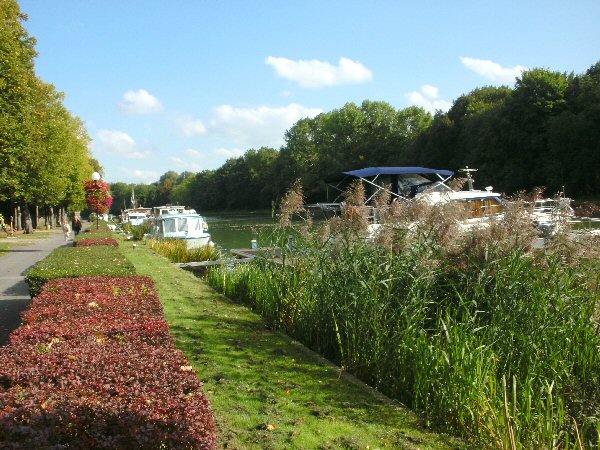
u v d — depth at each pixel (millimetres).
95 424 3031
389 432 4387
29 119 23469
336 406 4859
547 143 47250
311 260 8031
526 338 5523
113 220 80500
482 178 50562
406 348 5484
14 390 3396
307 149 82250
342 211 7453
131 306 6219
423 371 5102
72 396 3277
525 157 48531
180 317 8172
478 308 6258
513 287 5918
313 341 7297
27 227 41719
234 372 5602
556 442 4332
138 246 21406
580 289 6152
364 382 5871
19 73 21922
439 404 4762
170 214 25969
